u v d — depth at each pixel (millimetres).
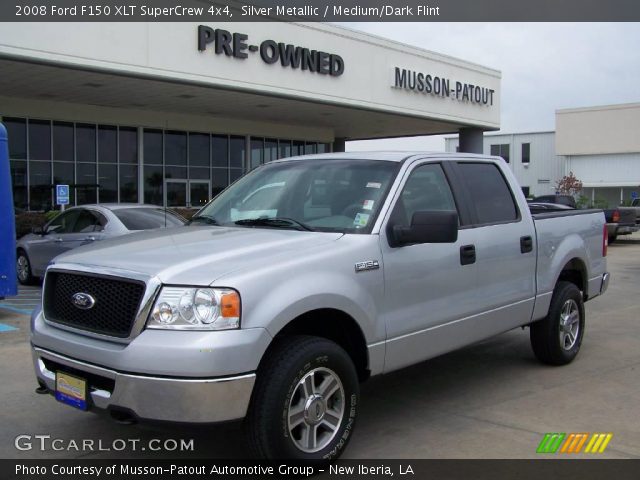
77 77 17484
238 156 27875
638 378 6223
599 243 7344
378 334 4387
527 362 6816
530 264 5961
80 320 3959
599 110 47906
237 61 19500
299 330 4246
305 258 4035
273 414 3715
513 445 4566
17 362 6754
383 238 4492
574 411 5273
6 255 9242
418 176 5039
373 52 24172
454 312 5027
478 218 5461
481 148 32000
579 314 6773
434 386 5984
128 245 4383
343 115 26203
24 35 15023
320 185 5004
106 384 3727
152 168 24812
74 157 22469
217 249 4059
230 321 3566
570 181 46281
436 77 27109
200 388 3453
